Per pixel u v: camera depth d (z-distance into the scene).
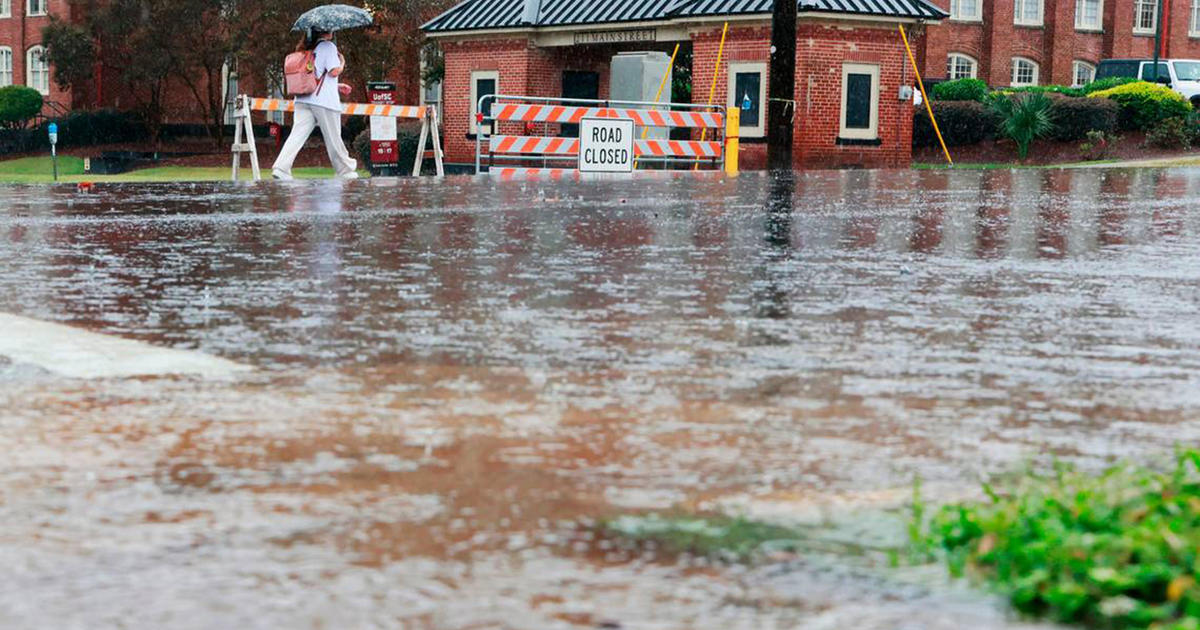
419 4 73.50
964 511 4.68
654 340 9.00
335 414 6.62
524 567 4.35
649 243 15.45
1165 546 4.17
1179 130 56.91
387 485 5.31
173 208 20.33
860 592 4.18
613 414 6.70
